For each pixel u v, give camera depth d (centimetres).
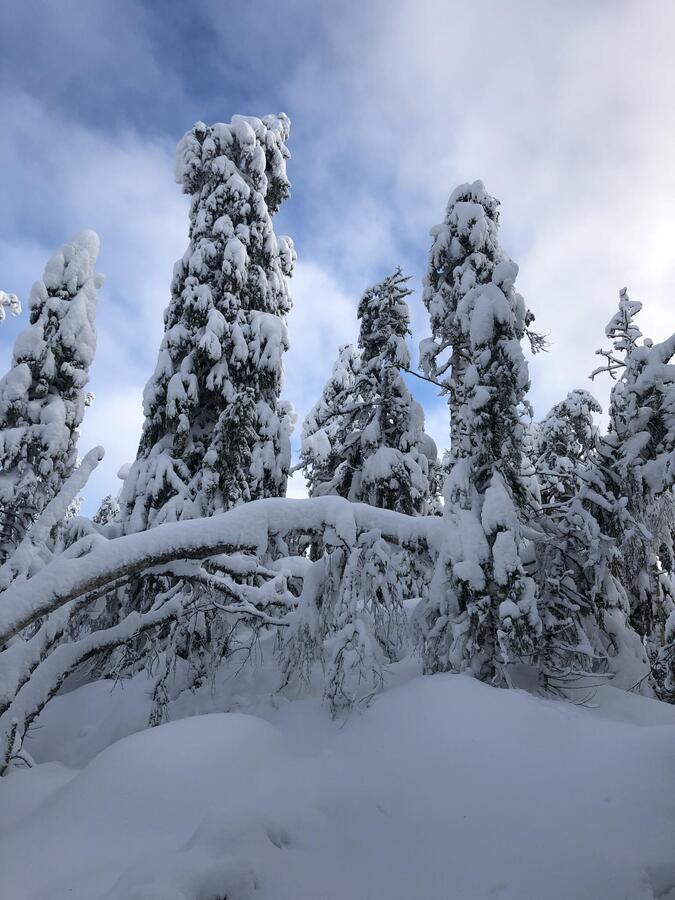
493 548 932
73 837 527
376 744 733
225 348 1565
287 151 2147
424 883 482
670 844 497
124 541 843
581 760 650
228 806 572
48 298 1653
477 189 1590
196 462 1501
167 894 395
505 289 1075
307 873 477
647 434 1211
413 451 1547
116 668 1061
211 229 1734
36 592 774
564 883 464
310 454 2714
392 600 990
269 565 1223
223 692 1094
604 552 1180
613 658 1170
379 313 1712
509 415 1021
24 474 1484
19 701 823
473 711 744
